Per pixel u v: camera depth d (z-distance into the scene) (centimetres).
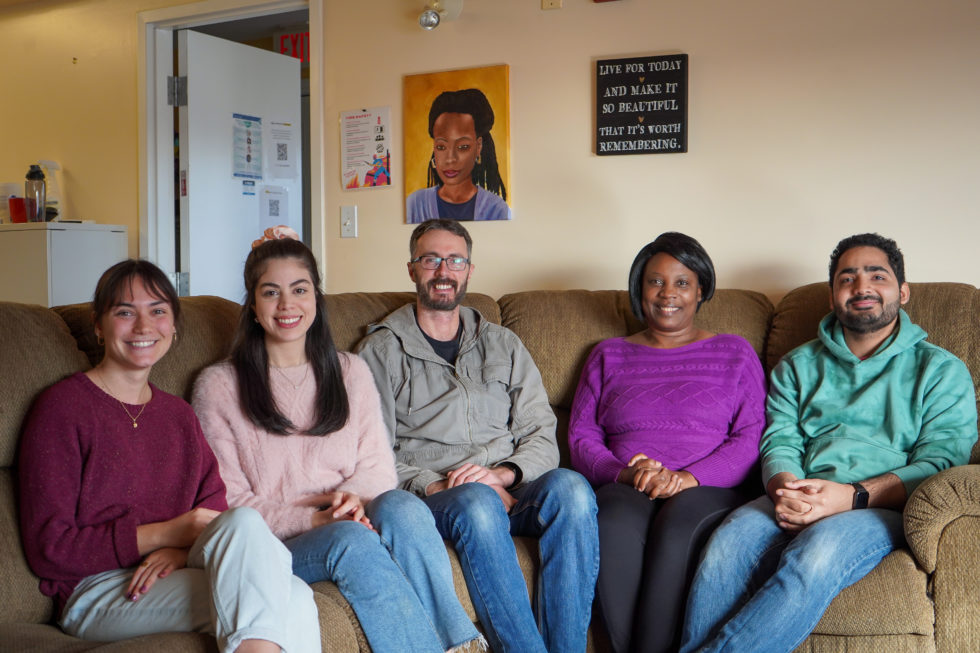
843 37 264
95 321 167
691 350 236
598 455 224
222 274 393
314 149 333
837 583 175
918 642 170
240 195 400
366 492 189
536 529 198
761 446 225
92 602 152
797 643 175
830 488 194
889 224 262
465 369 230
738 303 252
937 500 173
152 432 169
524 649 180
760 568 186
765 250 275
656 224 288
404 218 320
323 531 169
